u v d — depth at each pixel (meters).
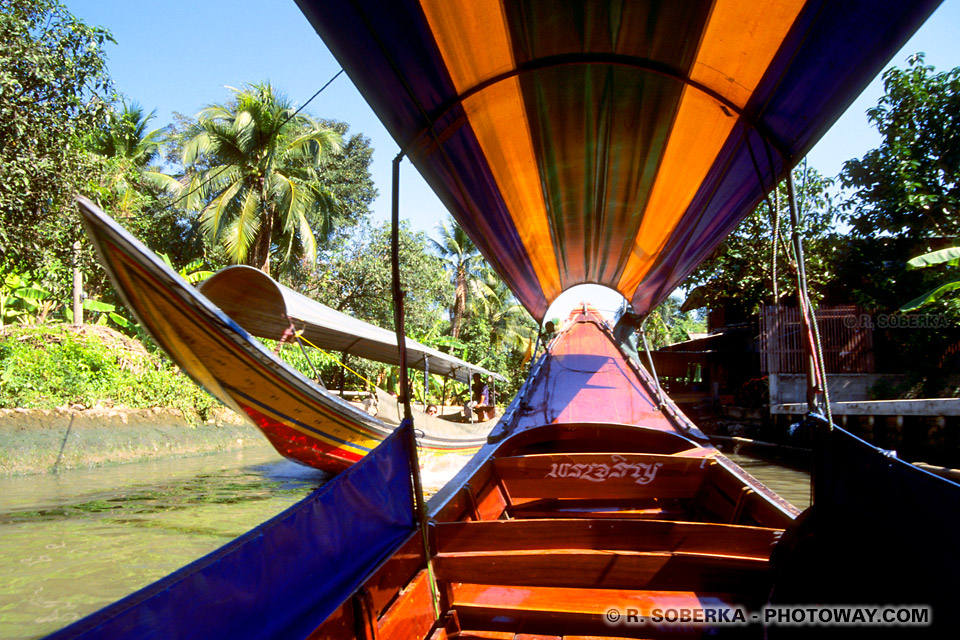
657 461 4.05
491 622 2.57
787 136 2.78
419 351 9.63
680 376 21.30
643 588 2.55
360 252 21.80
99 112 9.16
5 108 7.73
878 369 12.24
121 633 1.22
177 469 9.74
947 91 10.72
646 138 3.31
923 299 9.21
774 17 2.31
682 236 4.14
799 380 12.30
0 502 6.77
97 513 6.24
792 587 2.21
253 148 16.78
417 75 2.59
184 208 21.02
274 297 6.54
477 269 27.61
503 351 27.83
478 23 2.46
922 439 9.40
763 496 3.16
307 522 1.92
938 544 1.81
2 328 11.32
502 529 2.82
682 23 2.50
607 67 2.83
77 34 8.59
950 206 10.70
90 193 9.28
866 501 2.19
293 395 6.36
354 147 26.52
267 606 1.67
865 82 2.35
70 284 14.34
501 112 3.05
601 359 6.47
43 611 3.57
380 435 7.62
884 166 11.44
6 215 8.27
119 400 11.10
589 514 4.11
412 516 2.66
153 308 5.04
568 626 2.49
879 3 2.05
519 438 4.80
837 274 12.80
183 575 1.42
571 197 3.91
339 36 2.23
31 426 9.15
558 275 5.29
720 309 18.73
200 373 6.01
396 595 2.32
